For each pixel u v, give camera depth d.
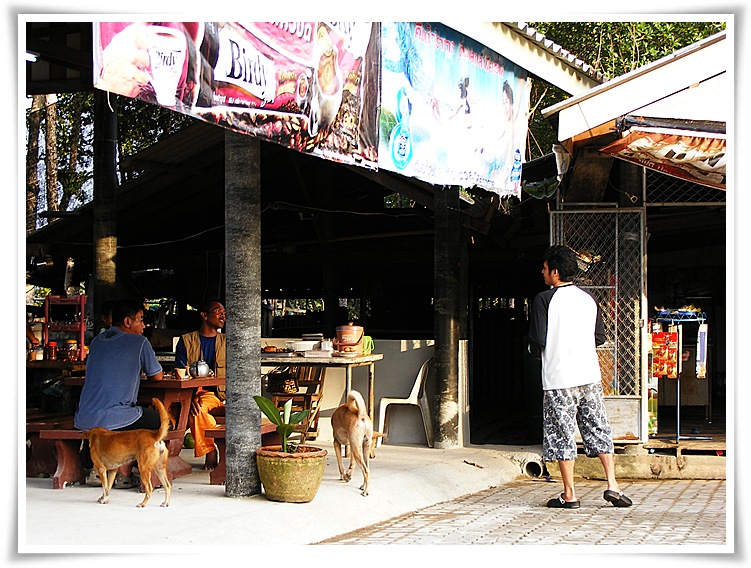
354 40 6.61
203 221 13.75
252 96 5.35
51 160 19.20
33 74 9.50
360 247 13.29
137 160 10.93
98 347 6.93
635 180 9.16
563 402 7.12
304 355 8.84
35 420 7.88
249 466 6.57
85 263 13.64
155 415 7.04
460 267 10.52
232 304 6.61
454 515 6.87
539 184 9.77
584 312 7.15
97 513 5.98
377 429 9.66
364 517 6.49
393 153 7.19
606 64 19.17
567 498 7.15
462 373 9.76
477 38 8.09
